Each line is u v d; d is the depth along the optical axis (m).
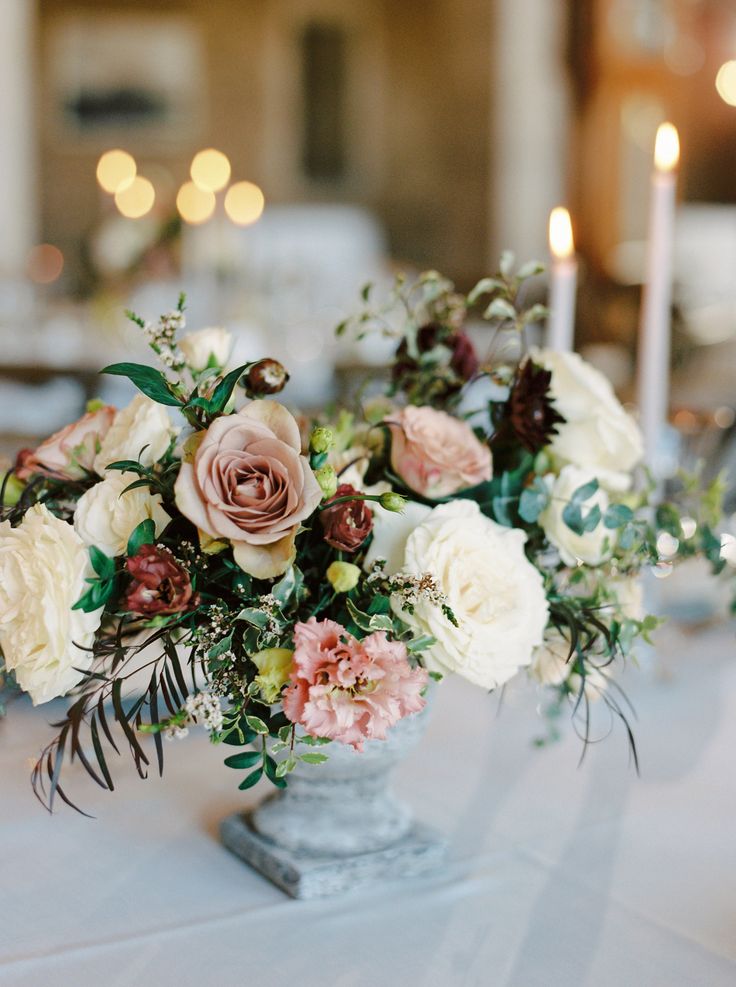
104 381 2.88
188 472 0.66
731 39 5.39
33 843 0.87
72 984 0.68
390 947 0.73
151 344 0.73
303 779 0.82
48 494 0.79
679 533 0.93
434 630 0.70
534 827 0.91
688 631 1.37
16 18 6.87
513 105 8.18
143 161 8.75
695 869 0.84
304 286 4.03
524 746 1.08
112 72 8.58
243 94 8.81
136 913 0.76
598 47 5.19
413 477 0.78
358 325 0.97
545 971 0.70
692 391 3.10
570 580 0.84
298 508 0.66
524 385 0.79
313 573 0.73
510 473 0.83
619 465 0.84
